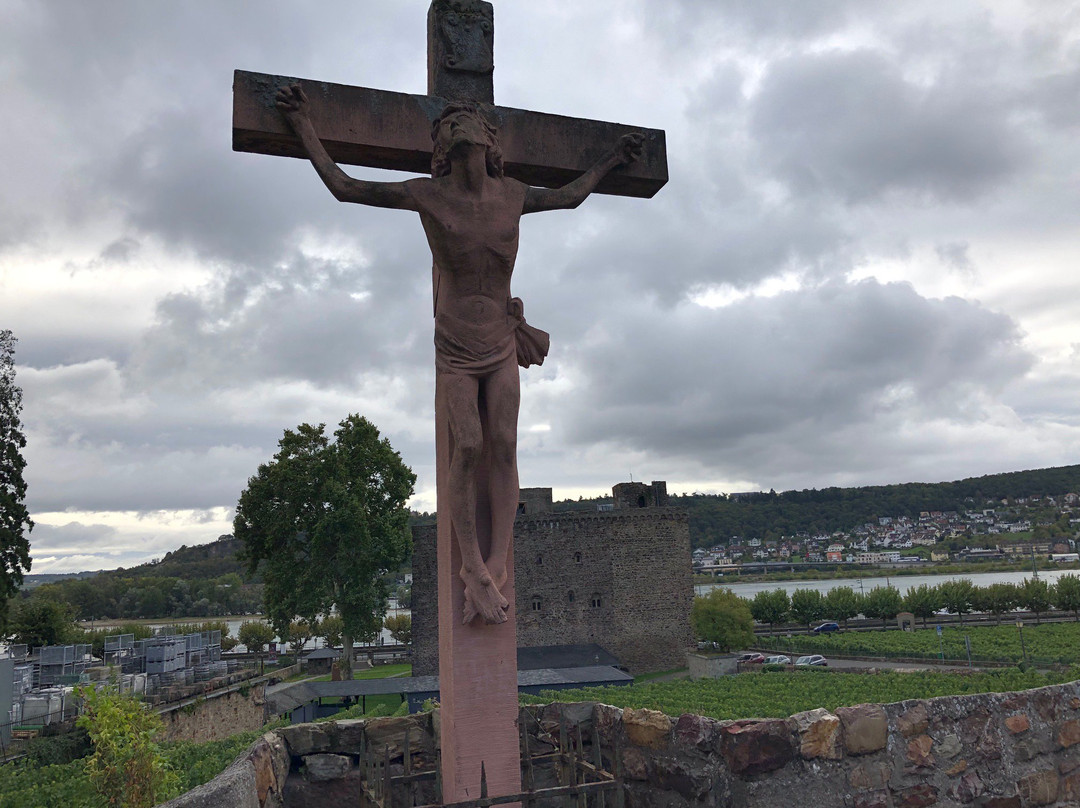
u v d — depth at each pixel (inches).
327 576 1752.0
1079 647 2551.7
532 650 2349.9
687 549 2485.2
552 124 192.5
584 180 185.5
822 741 157.6
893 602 3503.9
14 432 1259.2
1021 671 1879.9
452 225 161.6
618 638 2395.4
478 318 165.2
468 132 162.2
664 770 173.3
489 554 164.4
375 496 1823.3
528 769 183.0
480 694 160.9
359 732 199.8
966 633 3024.1
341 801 195.3
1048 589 3572.8
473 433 160.7
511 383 165.9
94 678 1060.5
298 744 196.7
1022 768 172.6
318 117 172.7
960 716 170.2
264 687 1346.0
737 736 155.4
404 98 180.2
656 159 198.2
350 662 1780.3
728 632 2367.1
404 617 3408.0
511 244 166.4
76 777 476.7
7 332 1267.2
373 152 179.9
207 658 1514.5
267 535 1775.3
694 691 1692.9
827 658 2593.5
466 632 161.9
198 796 140.9
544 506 2472.9
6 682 872.9
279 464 1796.3
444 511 169.9
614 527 2449.6
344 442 1835.6
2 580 1210.0
